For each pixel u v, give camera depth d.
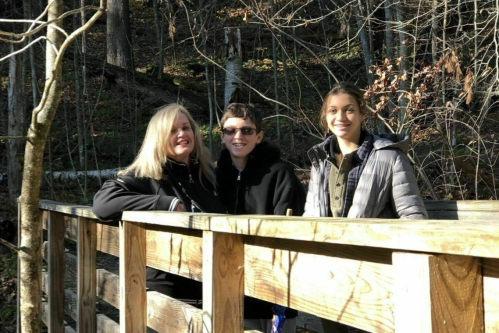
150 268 3.28
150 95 16.28
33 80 11.36
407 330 1.40
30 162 3.03
